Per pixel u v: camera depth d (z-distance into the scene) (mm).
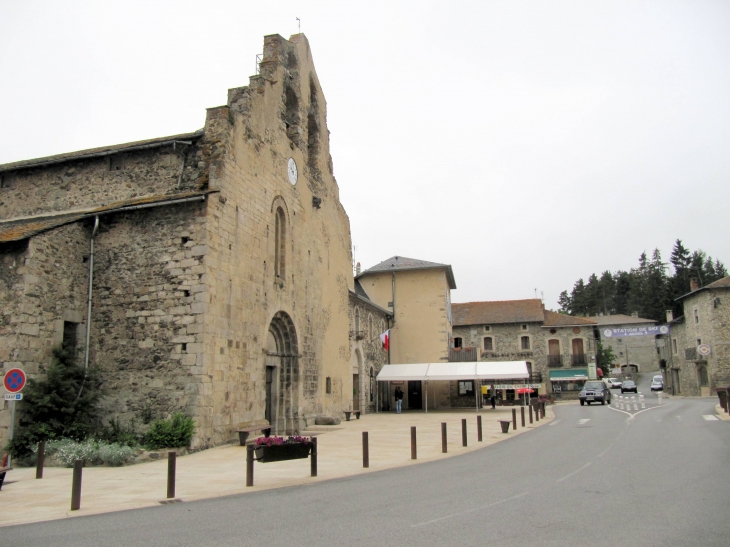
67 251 16219
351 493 9234
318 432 21438
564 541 6039
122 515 8016
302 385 22828
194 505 8641
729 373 44781
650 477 10023
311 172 26547
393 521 7125
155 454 13906
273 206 21188
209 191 16391
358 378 34531
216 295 16625
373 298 44281
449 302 47781
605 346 85188
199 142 17922
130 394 15914
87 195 18609
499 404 45156
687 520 6875
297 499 8852
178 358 15836
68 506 8719
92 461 13133
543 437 17984
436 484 9875
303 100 25312
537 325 55438
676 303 85875
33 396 14297
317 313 25469
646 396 53250
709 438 15750
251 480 10305
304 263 24172
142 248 16719
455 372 36344
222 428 16500
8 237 14945
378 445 16703
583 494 8648
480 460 13016
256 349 18984
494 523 6902
